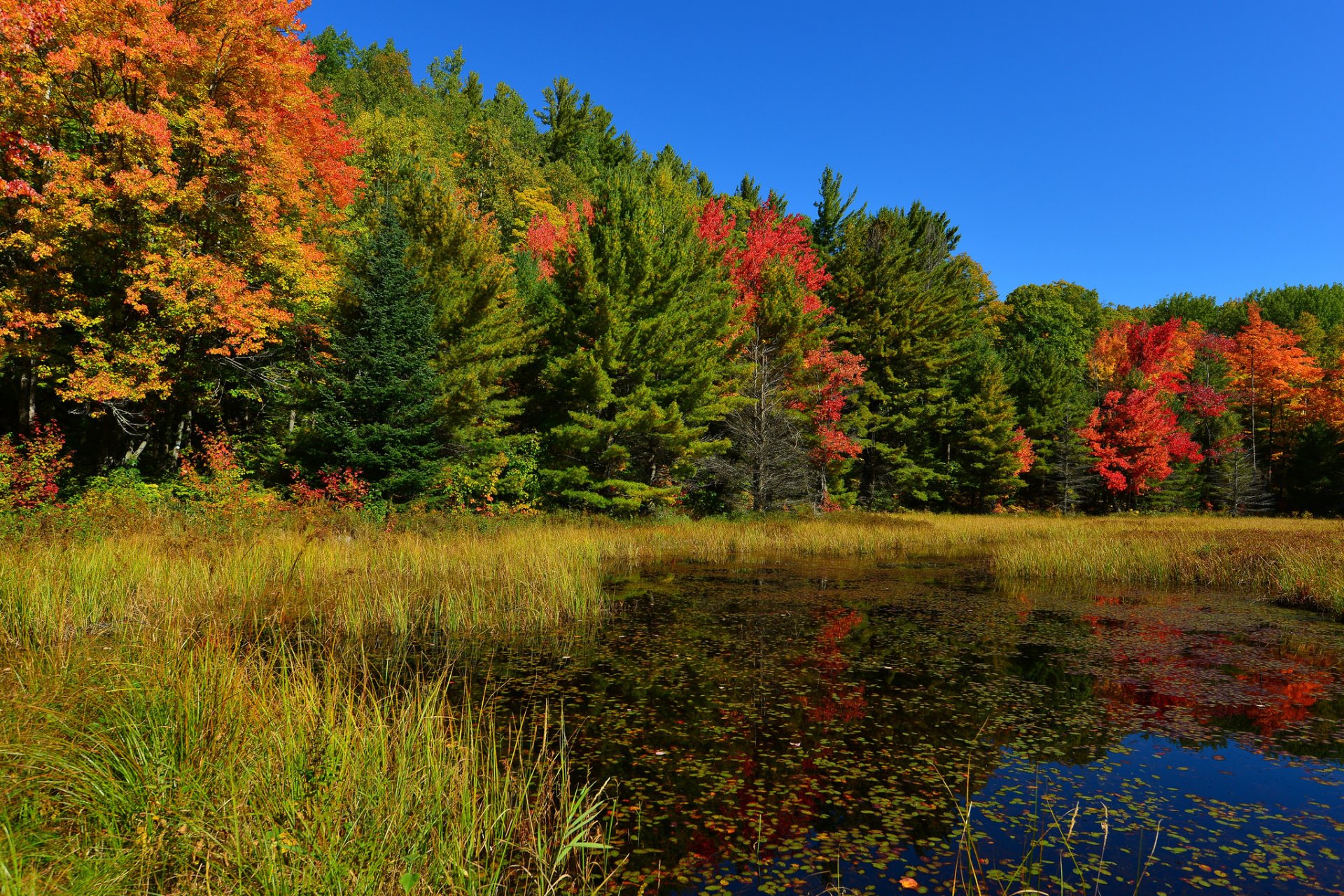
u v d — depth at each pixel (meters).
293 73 17.27
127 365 15.16
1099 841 3.78
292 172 17.53
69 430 19.20
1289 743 5.30
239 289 16.23
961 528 26.16
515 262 30.36
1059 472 39.12
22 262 14.95
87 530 11.63
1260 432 46.34
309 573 10.87
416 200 22.05
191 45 14.75
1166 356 44.22
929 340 35.84
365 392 17.50
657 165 49.09
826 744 5.22
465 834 3.42
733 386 26.75
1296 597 12.03
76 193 13.79
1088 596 12.55
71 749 3.52
